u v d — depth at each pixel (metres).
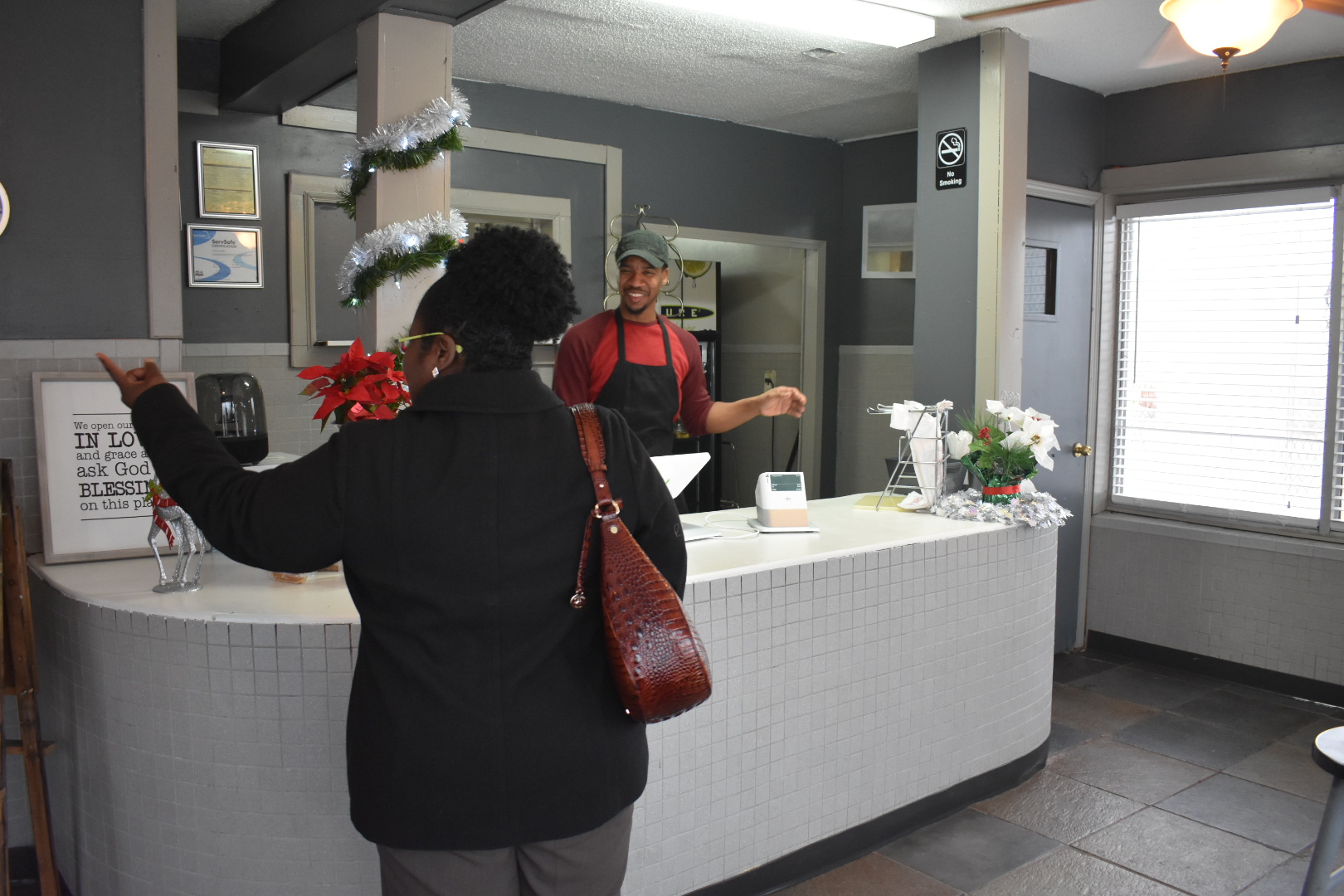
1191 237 4.23
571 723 1.20
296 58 3.22
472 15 2.75
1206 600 4.22
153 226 2.58
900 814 2.76
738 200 5.21
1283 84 3.82
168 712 1.94
